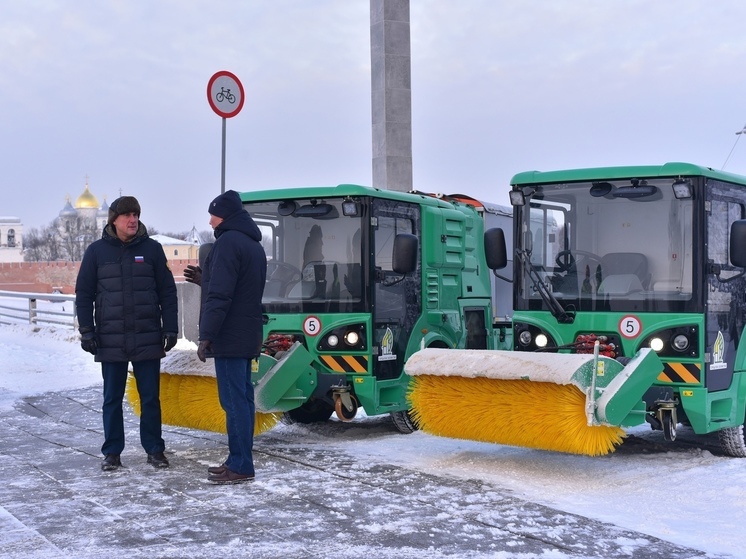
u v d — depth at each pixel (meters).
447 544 5.11
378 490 6.42
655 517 5.79
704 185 7.50
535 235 8.10
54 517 5.71
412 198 9.47
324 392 8.73
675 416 7.46
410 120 13.73
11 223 177.12
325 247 8.95
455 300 10.18
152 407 7.39
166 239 91.06
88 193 182.75
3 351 18.38
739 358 7.96
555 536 5.27
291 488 6.48
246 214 7.01
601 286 7.77
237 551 4.98
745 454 8.07
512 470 7.20
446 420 7.40
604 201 7.82
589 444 6.69
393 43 13.57
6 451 8.06
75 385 13.23
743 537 5.32
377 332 8.81
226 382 6.80
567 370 6.58
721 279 7.71
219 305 6.68
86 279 7.28
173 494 6.34
